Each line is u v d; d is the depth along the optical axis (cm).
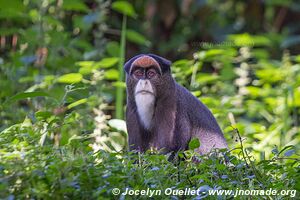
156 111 1017
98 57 1502
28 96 1001
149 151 858
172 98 1020
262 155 1064
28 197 685
